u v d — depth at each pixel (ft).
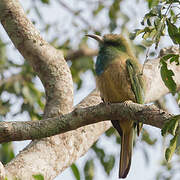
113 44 38.63
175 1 25.45
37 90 44.83
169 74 24.89
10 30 35.22
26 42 34.91
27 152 30.94
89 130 33.55
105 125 34.83
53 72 34.60
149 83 39.50
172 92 25.22
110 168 45.91
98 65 36.52
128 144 35.63
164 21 25.58
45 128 26.71
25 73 46.98
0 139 26.45
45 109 33.81
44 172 30.22
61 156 31.48
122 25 43.80
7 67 47.47
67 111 33.55
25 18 35.53
